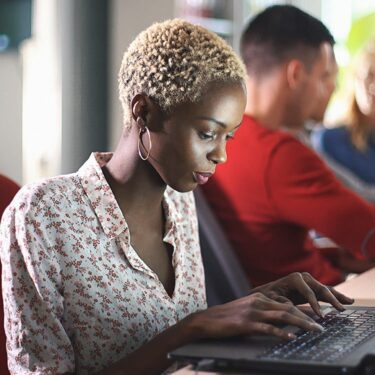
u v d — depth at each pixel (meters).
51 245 1.53
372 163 4.84
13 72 5.08
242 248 2.77
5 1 5.05
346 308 1.75
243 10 5.49
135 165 1.63
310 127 4.95
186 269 1.80
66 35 5.03
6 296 1.55
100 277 1.57
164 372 1.55
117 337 1.58
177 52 1.53
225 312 1.47
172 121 1.55
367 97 4.81
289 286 1.70
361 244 2.66
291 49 2.83
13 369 1.54
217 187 2.79
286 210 2.68
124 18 5.18
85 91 5.10
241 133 2.75
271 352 1.33
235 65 1.56
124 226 1.61
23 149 5.06
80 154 5.09
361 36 5.87
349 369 1.21
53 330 1.52
